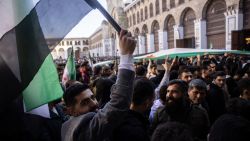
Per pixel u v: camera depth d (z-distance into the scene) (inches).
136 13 1851.6
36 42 74.8
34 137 84.3
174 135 71.9
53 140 93.1
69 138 75.5
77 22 74.4
